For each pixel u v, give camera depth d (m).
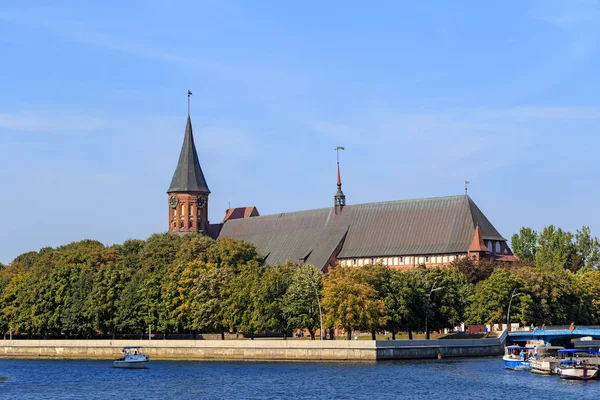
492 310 196.75
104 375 153.88
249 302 186.25
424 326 185.88
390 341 168.12
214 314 191.50
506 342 185.25
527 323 196.62
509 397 121.00
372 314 171.38
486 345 179.50
